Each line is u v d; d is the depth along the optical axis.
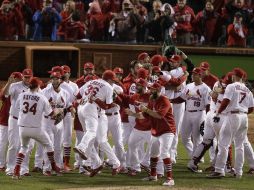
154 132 44.72
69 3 75.88
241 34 76.81
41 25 74.56
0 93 48.00
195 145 51.19
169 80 50.34
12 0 76.38
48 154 45.81
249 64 76.50
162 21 75.00
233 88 46.25
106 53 74.56
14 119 46.44
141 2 80.94
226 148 46.88
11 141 46.56
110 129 48.34
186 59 55.03
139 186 43.78
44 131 45.16
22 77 47.19
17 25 74.69
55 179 45.59
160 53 74.25
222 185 44.91
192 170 49.53
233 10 78.38
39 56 73.31
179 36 76.69
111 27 76.25
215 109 48.56
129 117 49.28
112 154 46.84
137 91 46.72
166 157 44.31
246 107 46.97
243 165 52.91
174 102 51.00
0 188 42.06
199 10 84.44
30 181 44.59
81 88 46.94
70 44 74.25
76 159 49.69
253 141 62.34
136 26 75.94
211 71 75.94
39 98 44.19
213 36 77.88
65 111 48.31
